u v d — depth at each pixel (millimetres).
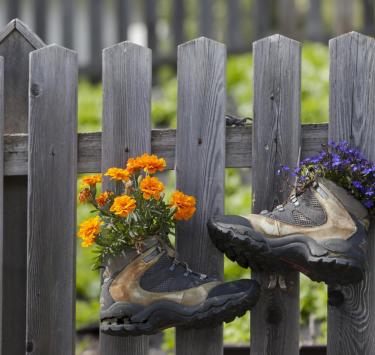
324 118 8773
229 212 7785
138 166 4184
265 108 4465
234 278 7074
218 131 4535
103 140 4688
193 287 4203
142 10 11664
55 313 4742
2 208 4867
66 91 4762
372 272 4328
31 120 4801
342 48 4379
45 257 4766
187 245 4551
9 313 5031
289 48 4434
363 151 4336
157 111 9719
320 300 6422
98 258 4289
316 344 5297
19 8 11836
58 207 4758
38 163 4785
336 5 11039
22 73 5066
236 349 5379
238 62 10242
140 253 4211
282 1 11133
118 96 4668
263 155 4461
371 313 4328
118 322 4227
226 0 11086
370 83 4332
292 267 4211
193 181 4559
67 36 11789
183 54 4590
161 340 7129
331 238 4031
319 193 4148
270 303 4449
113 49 4680
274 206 4434
